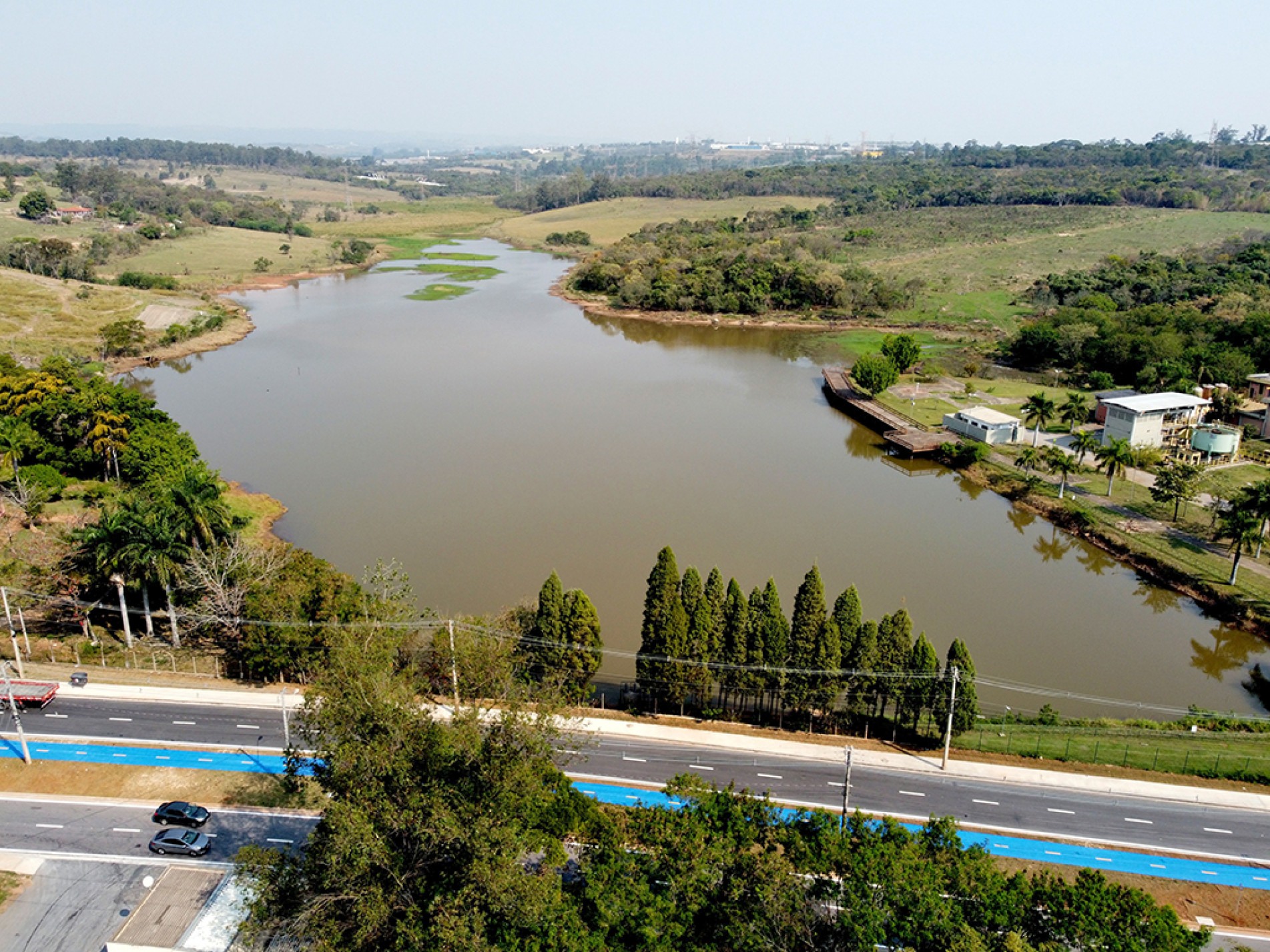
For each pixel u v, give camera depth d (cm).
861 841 5372
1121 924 4634
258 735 7794
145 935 5512
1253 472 13688
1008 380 19425
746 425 16812
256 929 4794
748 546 11719
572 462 14550
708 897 4991
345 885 4750
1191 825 6856
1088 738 7950
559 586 8094
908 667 7662
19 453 11906
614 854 5238
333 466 14212
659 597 7925
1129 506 12719
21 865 6169
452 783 5209
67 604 9600
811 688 7781
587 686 8212
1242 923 5828
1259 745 7881
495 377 19662
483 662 7825
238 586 8838
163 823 6569
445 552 11331
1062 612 10450
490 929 4672
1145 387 17062
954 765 7531
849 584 10862
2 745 7512
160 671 8756
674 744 7756
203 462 12506
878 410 17012
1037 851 6512
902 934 4531
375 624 7569
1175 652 9712
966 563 11581
